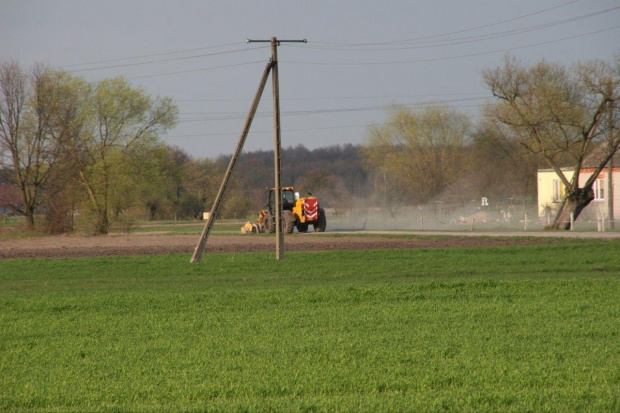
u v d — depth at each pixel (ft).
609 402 100.48
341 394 110.22
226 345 146.72
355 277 277.03
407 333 155.94
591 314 176.96
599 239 409.90
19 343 155.22
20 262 346.13
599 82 498.28
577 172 539.29
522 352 134.41
